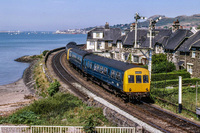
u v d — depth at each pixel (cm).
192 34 3562
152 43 4250
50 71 4016
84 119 1762
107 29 5806
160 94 2352
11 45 14562
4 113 2373
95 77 2861
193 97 2477
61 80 3300
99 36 5659
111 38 5656
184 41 3597
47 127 1569
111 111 1772
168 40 3888
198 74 3219
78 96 2455
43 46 14025
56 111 2017
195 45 3222
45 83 3503
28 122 1761
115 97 2294
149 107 1973
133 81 2003
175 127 1505
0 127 1435
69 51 4478
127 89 2002
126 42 4775
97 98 2231
